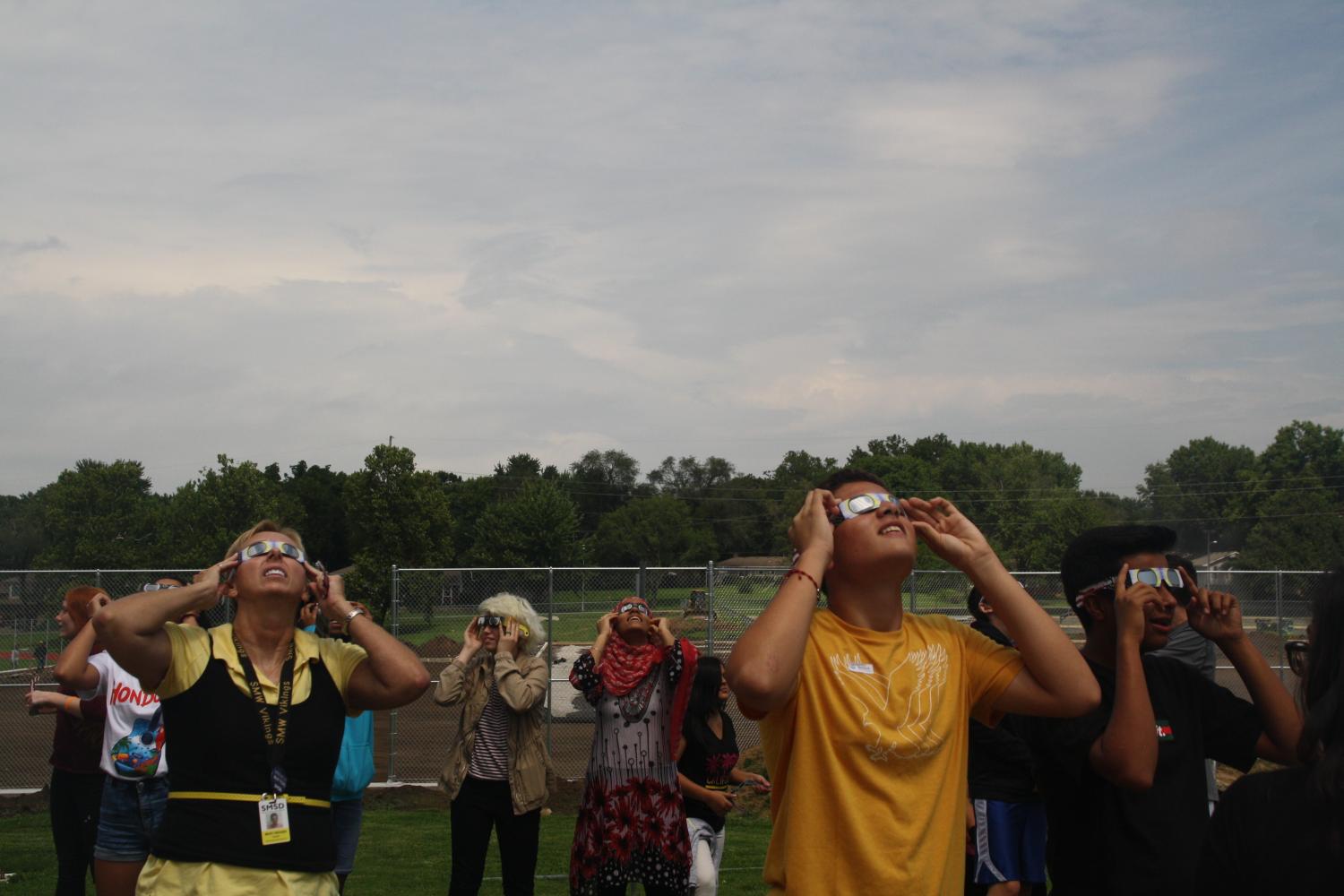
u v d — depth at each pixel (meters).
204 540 51.75
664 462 136.88
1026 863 4.69
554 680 18.55
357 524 45.78
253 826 3.33
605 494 122.31
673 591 25.19
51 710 6.07
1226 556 80.12
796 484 107.00
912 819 2.70
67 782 6.27
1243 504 95.00
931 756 2.76
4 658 24.45
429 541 45.28
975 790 4.75
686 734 6.54
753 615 17.28
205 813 3.34
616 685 6.19
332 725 3.55
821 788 2.73
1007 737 4.70
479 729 6.62
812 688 2.79
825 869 2.69
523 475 123.38
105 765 5.48
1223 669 16.42
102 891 5.52
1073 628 18.73
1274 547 74.94
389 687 3.52
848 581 2.92
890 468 92.62
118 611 3.21
